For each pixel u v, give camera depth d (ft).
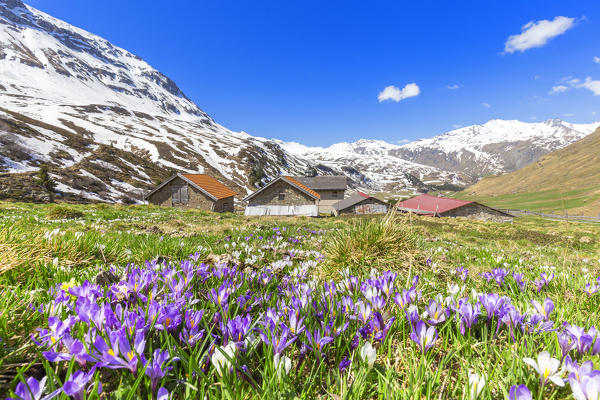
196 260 12.45
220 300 6.40
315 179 266.16
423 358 4.81
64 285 6.85
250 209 178.09
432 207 240.94
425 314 6.43
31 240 12.63
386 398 4.27
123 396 3.97
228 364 4.40
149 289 7.23
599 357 4.92
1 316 5.52
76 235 14.51
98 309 4.93
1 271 9.11
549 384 4.58
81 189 277.64
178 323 5.22
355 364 5.11
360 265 13.55
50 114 576.20
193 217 81.87
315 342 4.94
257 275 10.82
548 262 20.77
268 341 4.76
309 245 28.32
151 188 352.69
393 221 16.10
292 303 6.66
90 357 3.90
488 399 4.12
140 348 3.99
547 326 5.78
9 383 4.33
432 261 14.73
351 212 251.39
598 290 9.45
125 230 36.17
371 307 6.57
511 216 221.05
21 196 211.20
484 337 5.94
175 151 548.72
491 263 18.06
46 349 4.79
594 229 135.85
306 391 4.57
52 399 3.71
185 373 4.68
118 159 413.80
